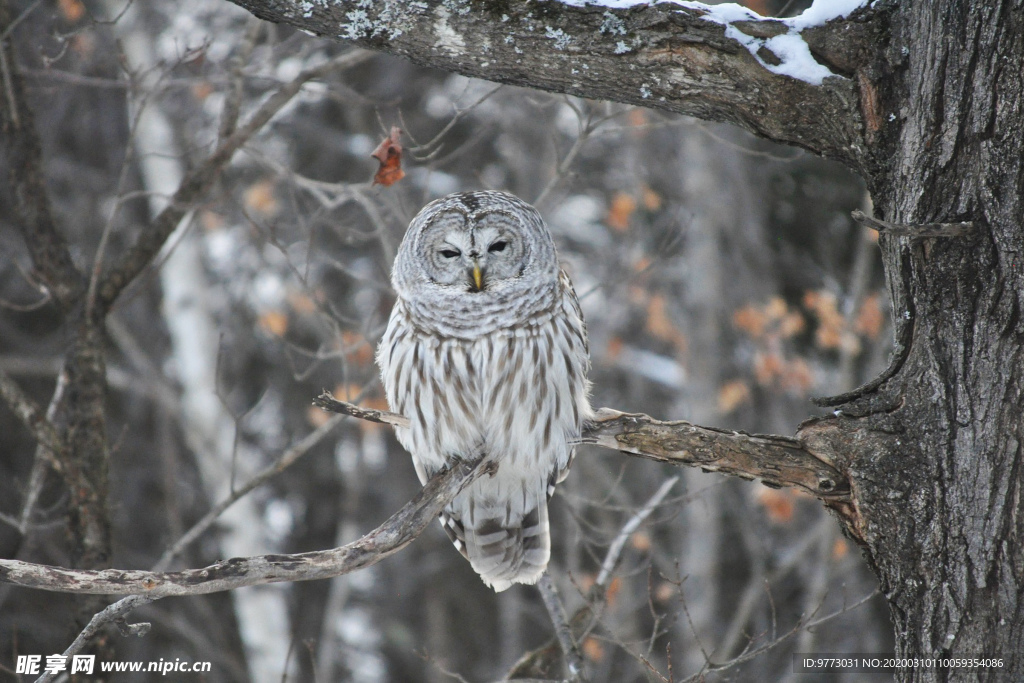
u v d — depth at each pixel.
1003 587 5.74
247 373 23.02
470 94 19.36
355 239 16.56
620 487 18.39
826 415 6.43
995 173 5.79
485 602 24.62
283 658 19.03
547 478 9.26
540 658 9.24
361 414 7.83
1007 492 5.75
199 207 10.45
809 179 20.02
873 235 16.56
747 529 18.05
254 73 12.70
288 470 23.61
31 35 14.48
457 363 8.84
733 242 20.31
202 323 18.70
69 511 9.54
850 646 16.92
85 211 20.42
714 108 6.54
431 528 24.08
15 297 21.52
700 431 6.82
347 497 23.06
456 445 9.09
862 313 17.02
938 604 5.92
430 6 6.60
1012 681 5.68
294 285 18.56
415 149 10.31
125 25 17.30
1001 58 5.80
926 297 6.03
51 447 9.48
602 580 9.17
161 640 21.45
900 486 6.07
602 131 11.06
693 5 6.43
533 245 8.98
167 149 18.56
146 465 22.39
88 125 21.34
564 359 8.91
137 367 20.80
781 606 18.25
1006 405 5.77
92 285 9.90
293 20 6.84
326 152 22.09
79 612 9.34
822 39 6.29
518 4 6.53
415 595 25.02
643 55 6.44
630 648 8.93
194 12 18.05
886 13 6.25
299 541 24.27
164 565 10.39
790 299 21.16
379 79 22.06
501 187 22.17
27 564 5.30
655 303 18.89
